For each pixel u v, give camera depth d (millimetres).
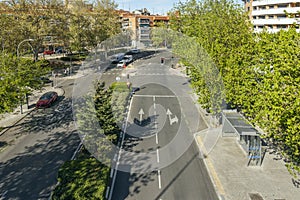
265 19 63156
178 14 41219
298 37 12172
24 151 19562
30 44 42062
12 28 39406
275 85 11383
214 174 16234
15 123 24984
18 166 17453
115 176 16078
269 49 14141
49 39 52812
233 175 16094
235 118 19172
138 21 56188
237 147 19500
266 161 17531
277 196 14039
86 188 12891
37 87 24641
